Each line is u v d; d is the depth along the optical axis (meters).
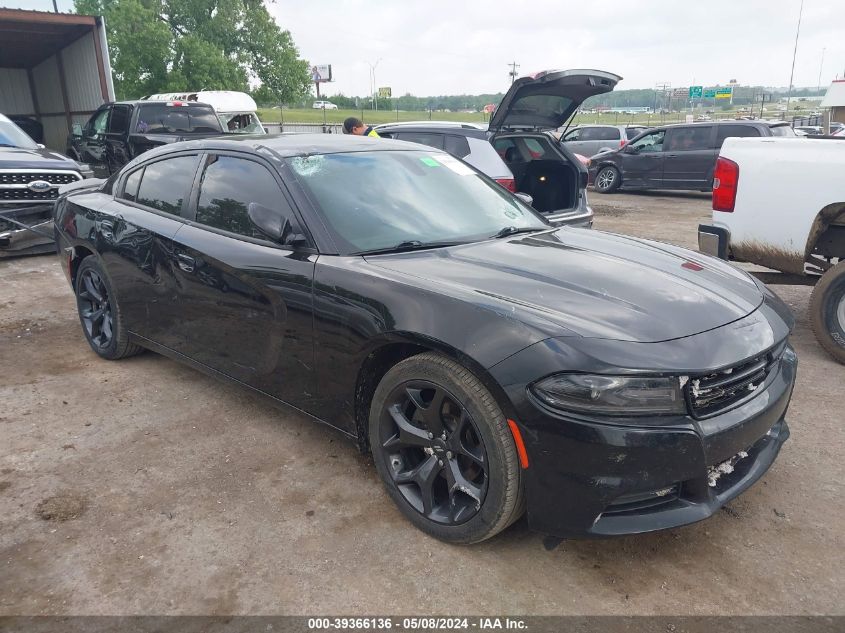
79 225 4.35
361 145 3.65
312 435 3.41
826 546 2.52
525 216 3.70
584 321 2.28
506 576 2.36
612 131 19.59
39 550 2.50
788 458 3.18
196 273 3.38
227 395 3.90
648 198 15.19
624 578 2.36
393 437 2.67
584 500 2.16
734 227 4.66
